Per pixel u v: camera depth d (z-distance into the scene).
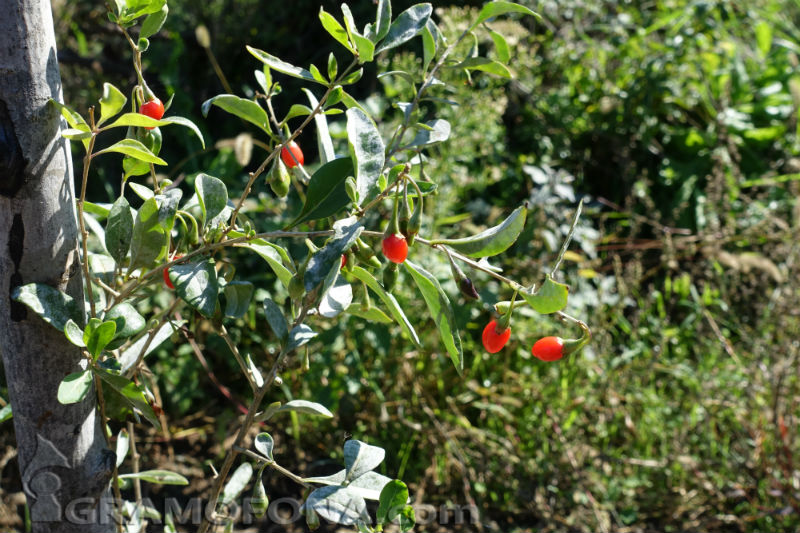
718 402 2.99
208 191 1.23
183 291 1.16
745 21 5.44
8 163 1.05
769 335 3.21
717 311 3.67
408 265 1.17
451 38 2.84
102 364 1.22
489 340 1.17
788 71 4.88
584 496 2.71
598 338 3.15
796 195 3.62
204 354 3.21
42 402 1.22
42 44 1.07
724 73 4.64
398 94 3.44
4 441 2.75
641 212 4.41
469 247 1.12
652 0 5.34
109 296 1.39
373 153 1.16
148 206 1.17
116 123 1.07
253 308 3.02
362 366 3.01
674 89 4.57
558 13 4.97
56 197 1.13
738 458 2.82
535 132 4.44
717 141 4.44
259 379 1.32
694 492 2.82
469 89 3.39
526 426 3.01
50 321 1.13
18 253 1.13
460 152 3.40
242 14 4.18
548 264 3.47
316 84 3.83
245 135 2.17
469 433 2.92
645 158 4.61
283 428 3.07
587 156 4.47
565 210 3.69
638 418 3.14
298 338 1.20
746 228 3.92
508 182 4.28
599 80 4.70
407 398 3.03
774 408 2.72
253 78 4.12
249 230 1.22
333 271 1.06
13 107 1.05
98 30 4.19
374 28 1.24
